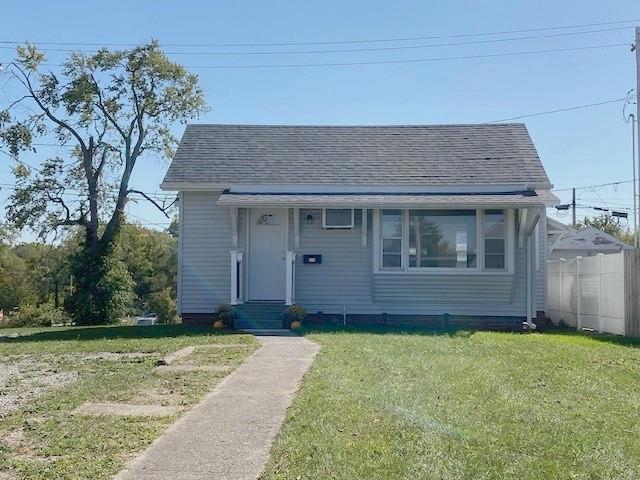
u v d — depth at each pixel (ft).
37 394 27.40
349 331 49.06
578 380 29.09
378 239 54.80
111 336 48.67
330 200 52.60
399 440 19.42
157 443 20.06
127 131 91.40
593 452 18.37
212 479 16.96
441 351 37.70
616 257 50.47
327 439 19.56
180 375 30.71
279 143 61.31
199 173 56.80
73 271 87.97
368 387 26.68
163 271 165.68
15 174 91.20
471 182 55.31
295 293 55.31
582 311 56.85
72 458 18.65
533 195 53.47
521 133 62.03
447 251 54.34
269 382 28.86
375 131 63.36
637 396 25.85
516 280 54.24
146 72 91.40
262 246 56.70
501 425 21.06
